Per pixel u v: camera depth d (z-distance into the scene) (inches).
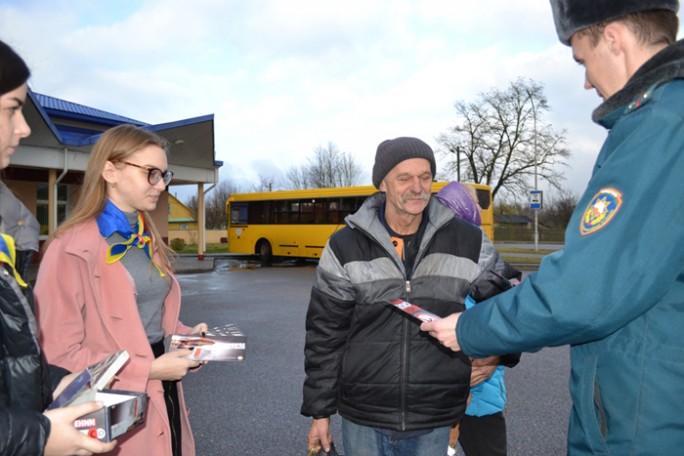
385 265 83.4
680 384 47.3
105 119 715.4
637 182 47.1
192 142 668.1
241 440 149.8
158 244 88.7
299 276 608.7
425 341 82.4
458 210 111.3
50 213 559.5
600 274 47.4
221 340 81.6
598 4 53.5
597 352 53.2
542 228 1841.8
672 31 53.0
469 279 84.8
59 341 73.4
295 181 2276.1
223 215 2341.3
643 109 49.5
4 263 49.2
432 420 82.5
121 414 56.6
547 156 1465.3
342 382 86.5
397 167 83.1
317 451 92.1
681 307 48.1
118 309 78.3
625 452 49.9
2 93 48.3
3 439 43.6
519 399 183.6
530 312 51.8
